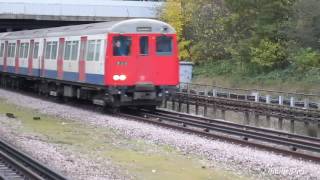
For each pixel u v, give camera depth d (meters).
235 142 18.50
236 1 44.78
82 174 13.53
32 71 37.75
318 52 39.97
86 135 20.56
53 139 19.34
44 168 13.26
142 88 26.56
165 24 27.11
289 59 41.91
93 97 29.19
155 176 13.95
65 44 31.62
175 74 27.31
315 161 15.57
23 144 17.66
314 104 28.84
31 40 38.22
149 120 23.92
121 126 22.28
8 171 13.43
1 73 47.12
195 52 53.28
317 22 38.88
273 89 39.84
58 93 33.66
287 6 43.31
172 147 18.06
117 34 26.28
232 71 47.97
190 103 34.81
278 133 21.28
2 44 46.44
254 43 44.41
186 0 54.22
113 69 26.25
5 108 29.91
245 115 30.78
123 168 14.77
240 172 14.53
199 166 15.25
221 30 51.03
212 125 22.88
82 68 29.00
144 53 26.69
